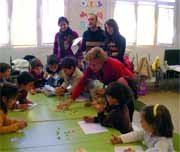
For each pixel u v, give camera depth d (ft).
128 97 7.02
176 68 21.11
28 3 17.84
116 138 5.85
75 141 5.89
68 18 18.81
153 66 21.01
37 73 11.43
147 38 22.26
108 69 8.25
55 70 11.47
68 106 8.51
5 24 17.39
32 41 18.25
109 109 7.13
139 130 6.03
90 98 9.00
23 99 8.78
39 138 6.03
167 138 5.32
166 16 22.66
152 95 20.34
